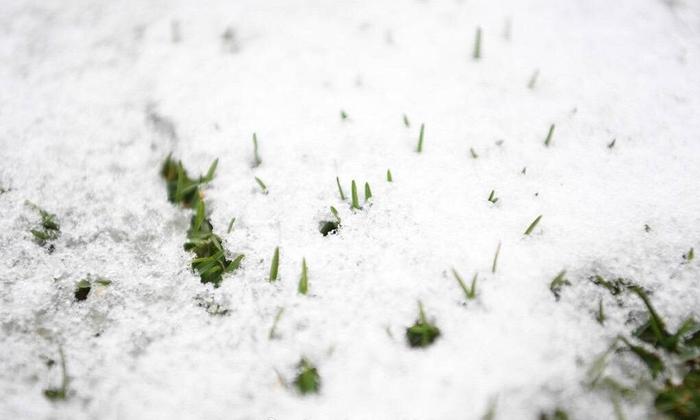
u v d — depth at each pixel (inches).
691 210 21.6
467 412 19.8
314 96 24.1
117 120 23.9
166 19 26.2
